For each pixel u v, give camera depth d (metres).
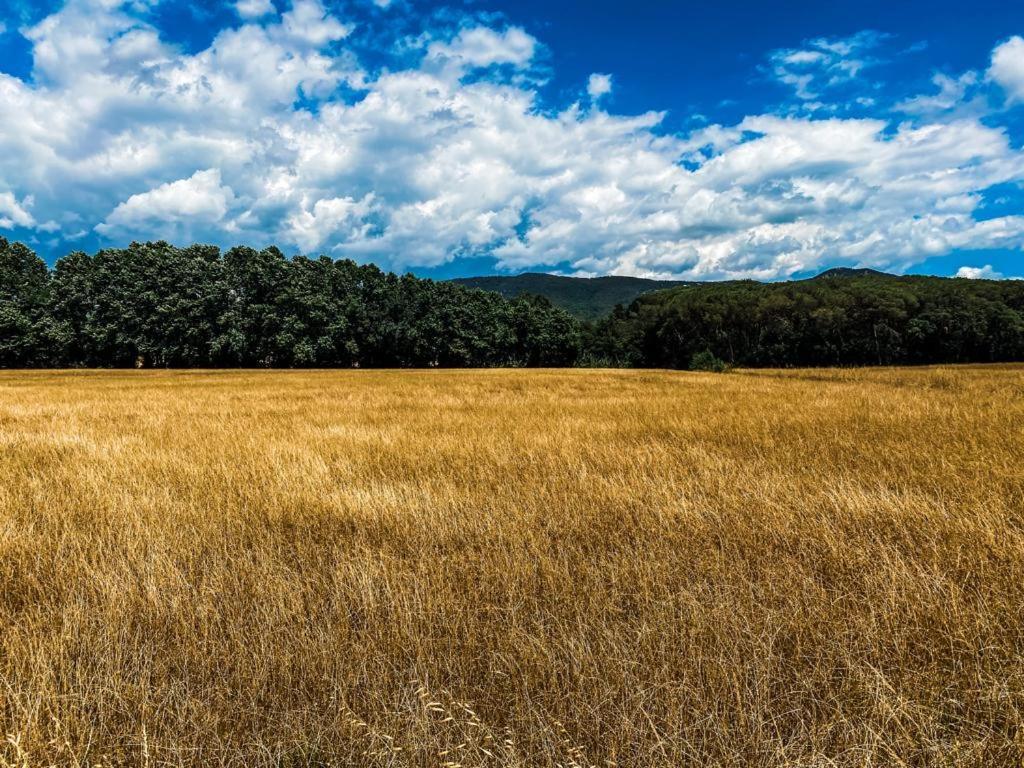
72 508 4.57
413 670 2.28
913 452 6.36
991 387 17.70
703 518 4.19
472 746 1.83
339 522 4.30
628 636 2.52
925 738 1.88
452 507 4.55
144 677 2.23
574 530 4.05
